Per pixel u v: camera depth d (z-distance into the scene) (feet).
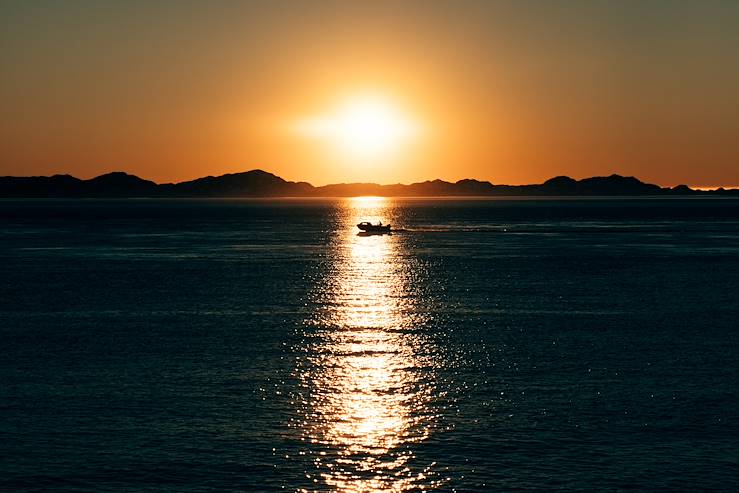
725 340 225.97
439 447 137.59
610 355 206.18
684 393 169.17
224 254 542.57
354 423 150.10
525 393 169.68
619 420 151.12
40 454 134.21
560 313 277.23
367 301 309.01
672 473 126.31
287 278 392.27
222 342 223.92
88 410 157.17
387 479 124.98
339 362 198.29
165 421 150.61
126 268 440.86
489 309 287.28
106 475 126.11
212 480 124.47
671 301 307.78
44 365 194.80
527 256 524.11
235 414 155.02
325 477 125.70
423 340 226.79
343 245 633.61
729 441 139.74
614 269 434.30
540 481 123.75
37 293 331.77
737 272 416.67
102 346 217.97
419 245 633.20
